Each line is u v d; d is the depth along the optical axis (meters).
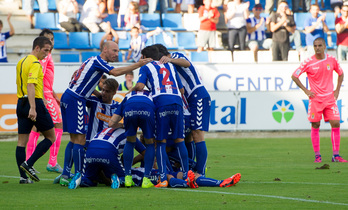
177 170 20.52
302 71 27.97
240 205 14.29
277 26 51.12
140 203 14.67
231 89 45.69
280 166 25.42
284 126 44.28
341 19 53.59
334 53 55.22
